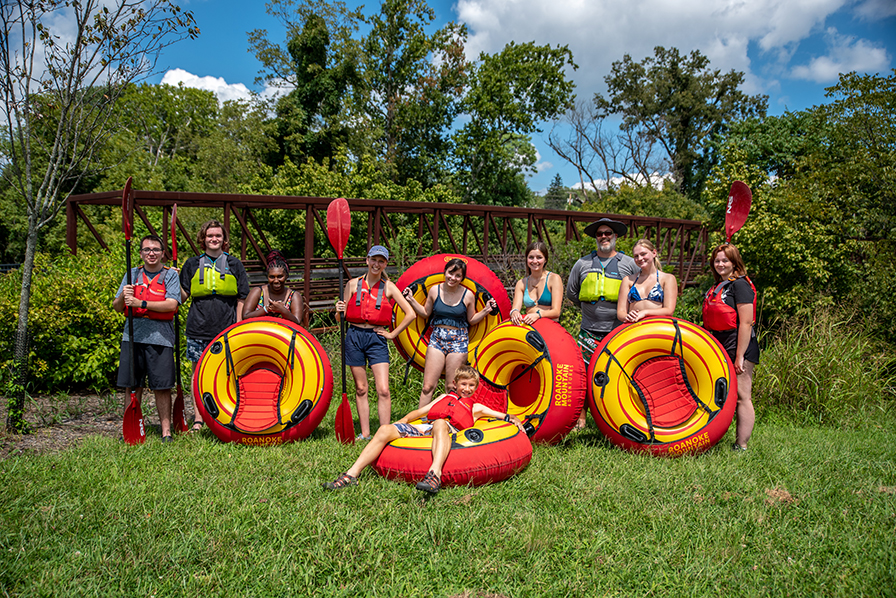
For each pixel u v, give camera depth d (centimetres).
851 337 851
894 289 973
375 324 493
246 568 276
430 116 3180
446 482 386
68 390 725
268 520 324
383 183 2169
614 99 4291
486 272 580
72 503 342
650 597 262
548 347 493
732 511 358
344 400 493
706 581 273
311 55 2984
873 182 1207
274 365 509
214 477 391
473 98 3052
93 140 555
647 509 356
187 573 271
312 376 486
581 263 555
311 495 362
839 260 1102
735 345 505
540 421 490
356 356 495
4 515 323
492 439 405
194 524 320
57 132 536
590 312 545
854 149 1310
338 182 1920
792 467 454
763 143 2100
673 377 490
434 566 281
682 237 1603
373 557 289
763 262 1113
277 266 524
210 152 2583
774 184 1240
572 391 486
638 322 497
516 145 3300
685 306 1312
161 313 495
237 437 481
